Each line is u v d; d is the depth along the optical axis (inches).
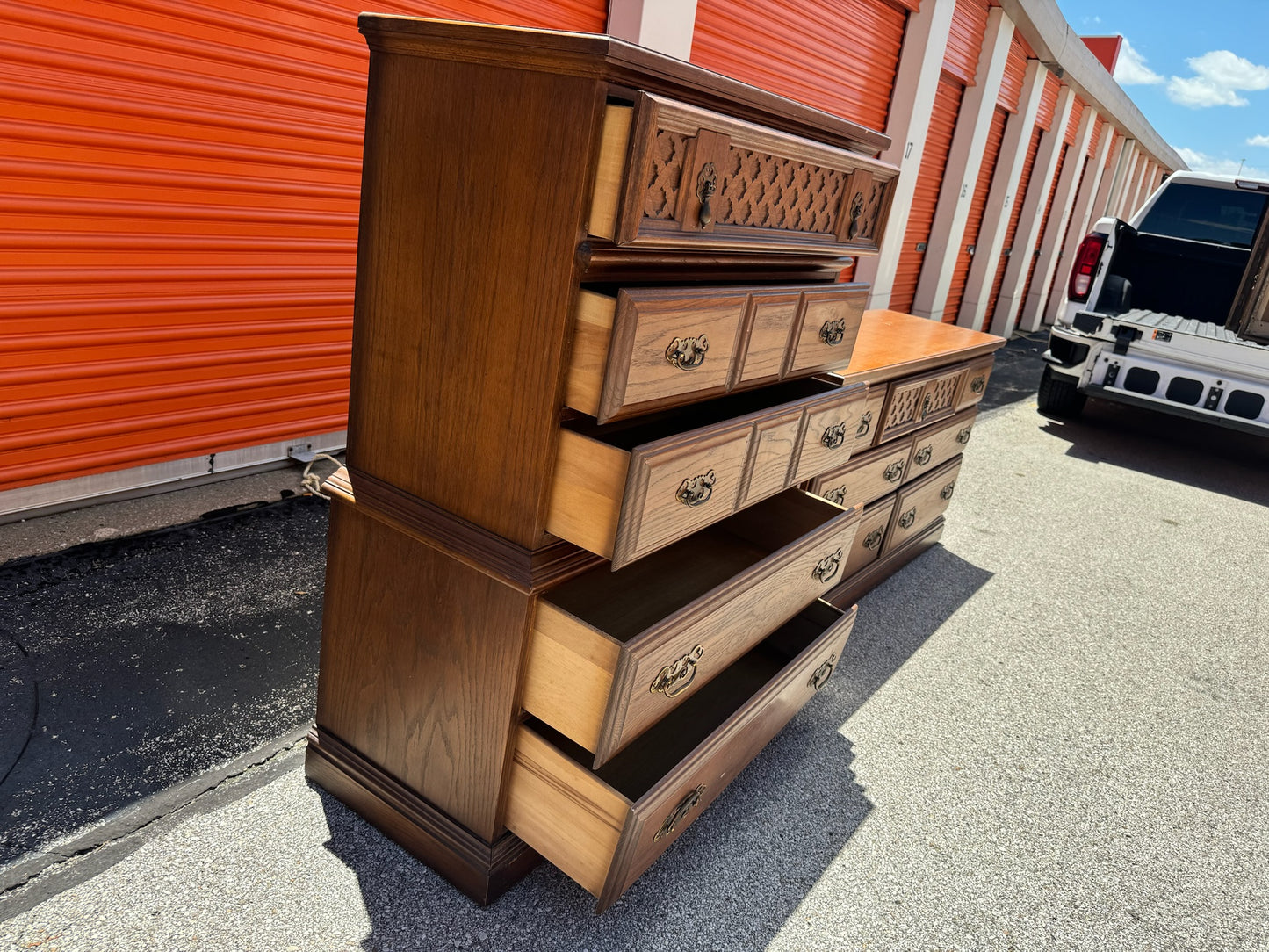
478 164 47.6
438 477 54.9
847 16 222.2
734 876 67.7
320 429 134.0
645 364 47.7
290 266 119.6
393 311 54.4
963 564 141.8
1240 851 80.4
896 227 279.6
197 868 60.3
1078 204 562.6
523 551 51.4
